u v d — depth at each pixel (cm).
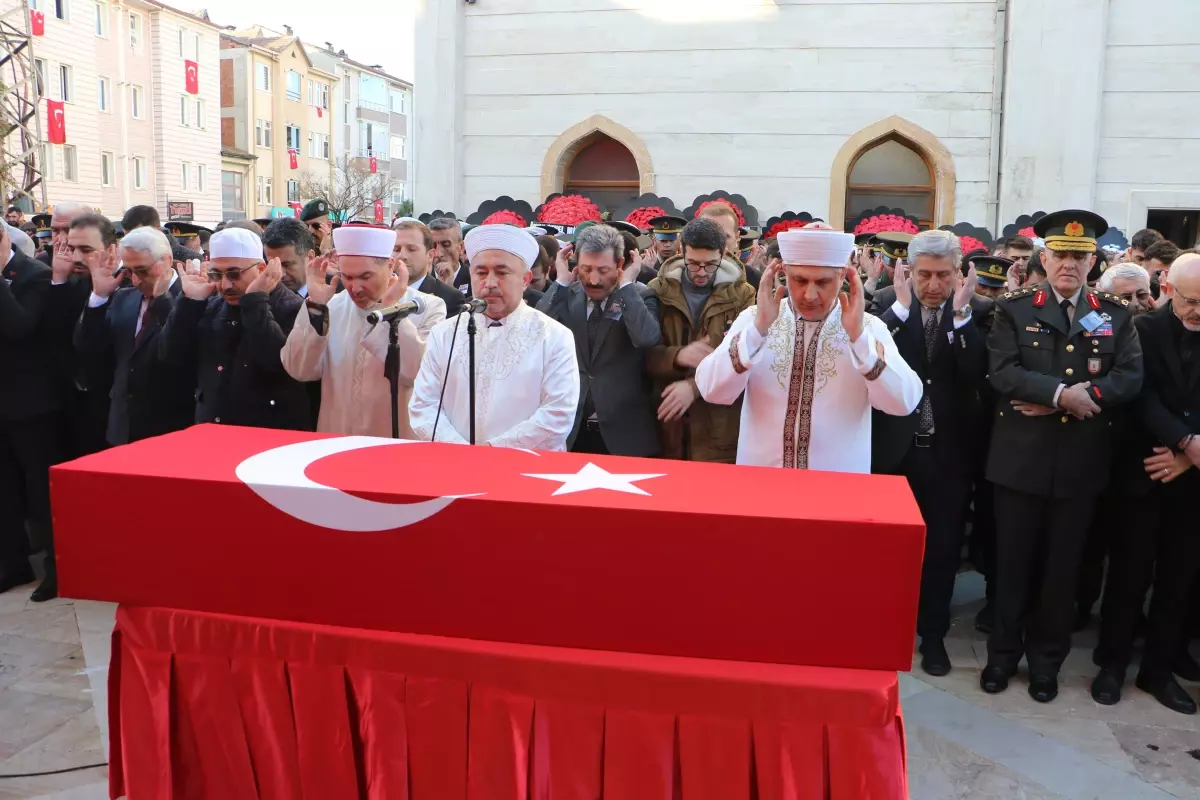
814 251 293
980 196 1067
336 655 216
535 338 327
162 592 223
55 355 497
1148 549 399
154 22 3275
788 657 196
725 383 315
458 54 1148
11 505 505
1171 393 390
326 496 208
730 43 1093
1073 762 350
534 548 200
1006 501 401
